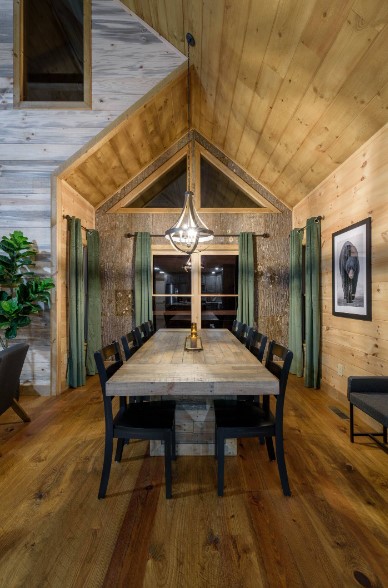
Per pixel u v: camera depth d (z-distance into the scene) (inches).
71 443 100.7
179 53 148.9
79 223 163.0
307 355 160.4
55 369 147.0
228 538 61.4
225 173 203.2
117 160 173.3
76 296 160.9
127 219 201.0
